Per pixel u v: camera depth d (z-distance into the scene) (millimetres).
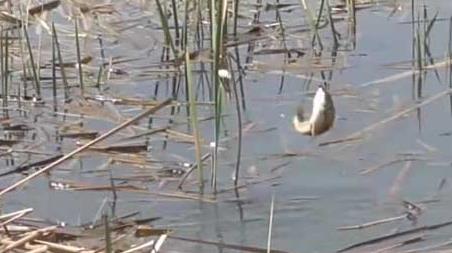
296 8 8891
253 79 7375
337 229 5160
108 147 6184
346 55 7793
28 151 6246
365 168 5820
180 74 7527
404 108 6648
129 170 5938
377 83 7184
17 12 8664
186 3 7672
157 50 8031
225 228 5211
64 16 8680
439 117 6508
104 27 8477
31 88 7430
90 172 5922
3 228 4719
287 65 7602
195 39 8008
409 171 5762
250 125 6469
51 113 6926
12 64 7805
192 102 5621
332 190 5578
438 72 7316
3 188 5746
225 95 6859
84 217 5371
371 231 5137
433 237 5023
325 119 5355
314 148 6105
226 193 5590
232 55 7926
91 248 4820
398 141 6164
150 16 8688
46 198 5613
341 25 8445
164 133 6383
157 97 7168
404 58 7645
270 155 6023
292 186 5641
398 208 5355
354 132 6309
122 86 7398
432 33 8055
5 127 6688
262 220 5281
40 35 7836
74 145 6320
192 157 6074
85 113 6871
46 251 4504
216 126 5660
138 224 5246
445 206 5355
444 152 5992
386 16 8531
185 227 5230
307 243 5023
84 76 7590
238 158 5703
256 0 9070
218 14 5676
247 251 4902
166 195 5570
